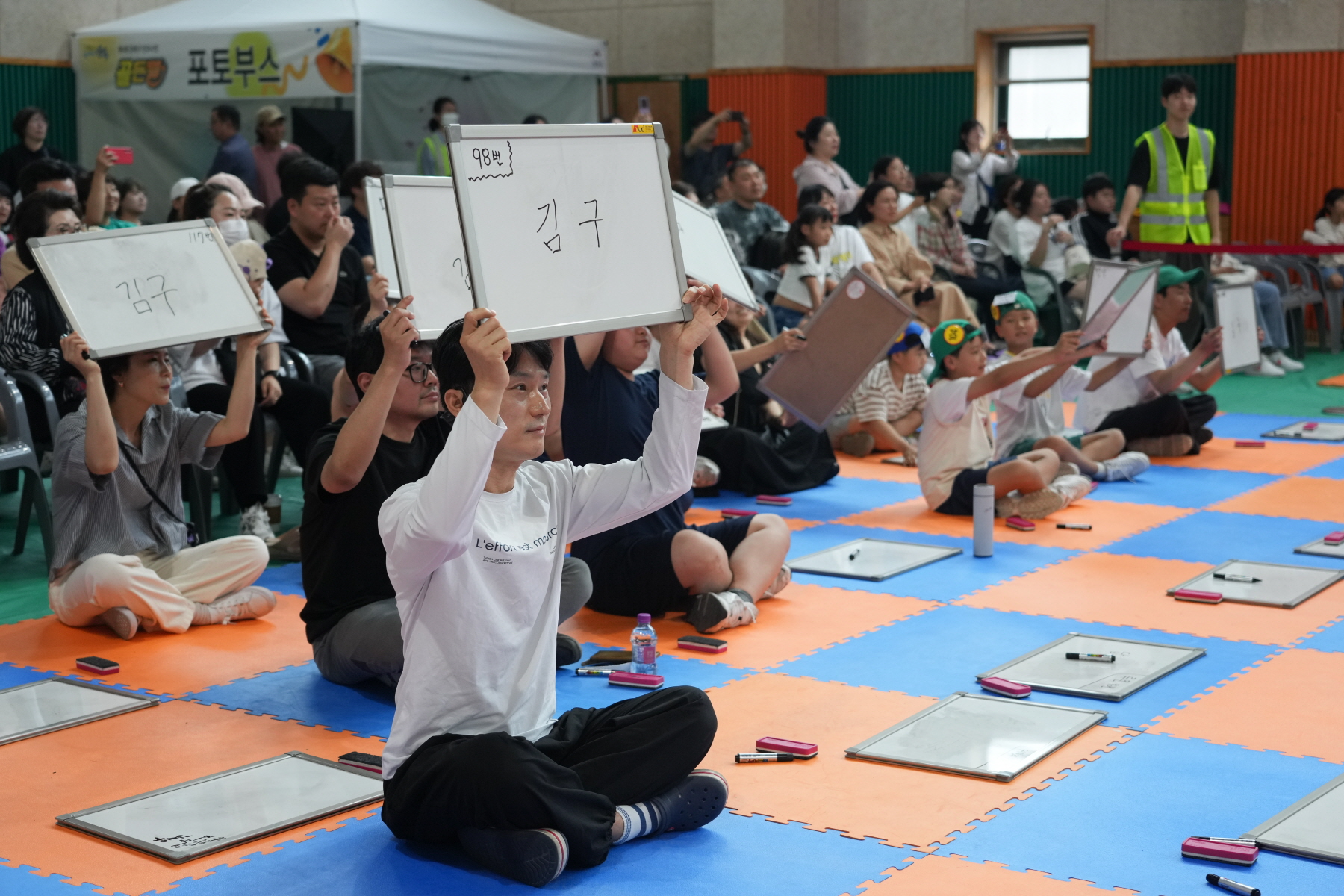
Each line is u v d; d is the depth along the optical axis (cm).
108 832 307
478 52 1148
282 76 1070
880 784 333
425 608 278
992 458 666
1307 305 1231
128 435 475
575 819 281
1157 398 775
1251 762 345
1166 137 1063
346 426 356
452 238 380
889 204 1000
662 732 297
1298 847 293
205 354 594
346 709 392
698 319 285
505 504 283
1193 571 539
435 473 251
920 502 679
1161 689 401
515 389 270
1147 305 727
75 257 477
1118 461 718
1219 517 632
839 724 376
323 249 693
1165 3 1372
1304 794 325
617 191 276
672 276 284
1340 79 1238
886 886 280
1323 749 354
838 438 810
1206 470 743
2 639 460
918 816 314
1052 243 1154
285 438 648
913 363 788
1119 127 1412
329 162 1154
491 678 283
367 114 1327
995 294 1138
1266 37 1265
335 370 674
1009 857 293
